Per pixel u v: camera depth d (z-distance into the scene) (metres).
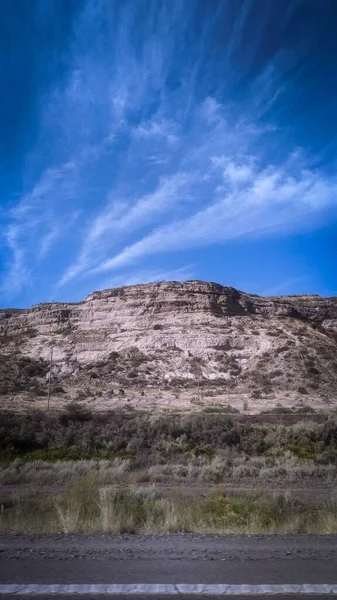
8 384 90.50
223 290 126.06
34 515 10.28
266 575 5.54
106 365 101.75
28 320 131.50
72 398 78.00
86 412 39.44
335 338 121.25
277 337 108.19
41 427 32.94
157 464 24.64
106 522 8.73
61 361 107.31
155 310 117.81
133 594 4.95
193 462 25.34
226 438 30.39
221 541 7.40
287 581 5.33
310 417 46.31
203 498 14.36
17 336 125.31
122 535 8.00
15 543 7.21
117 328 116.19
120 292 125.62
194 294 120.62
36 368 101.94
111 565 5.90
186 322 113.81
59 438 30.28
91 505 10.80
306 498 15.05
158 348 105.75
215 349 103.94
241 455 27.86
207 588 5.11
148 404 71.75
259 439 29.98
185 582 5.28
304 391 84.31
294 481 20.41
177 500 12.18
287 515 10.47
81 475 20.27
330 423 32.09
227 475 21.69
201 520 9.86
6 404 67.88
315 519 10.38
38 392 82.88
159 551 6.62
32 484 18.92
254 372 95.44
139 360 102.19
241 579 5.39
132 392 84.62
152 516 9.62
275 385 89.25
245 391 85.56
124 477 20.27
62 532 8.50
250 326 113.94
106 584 5.22
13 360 107.94
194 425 32.28
